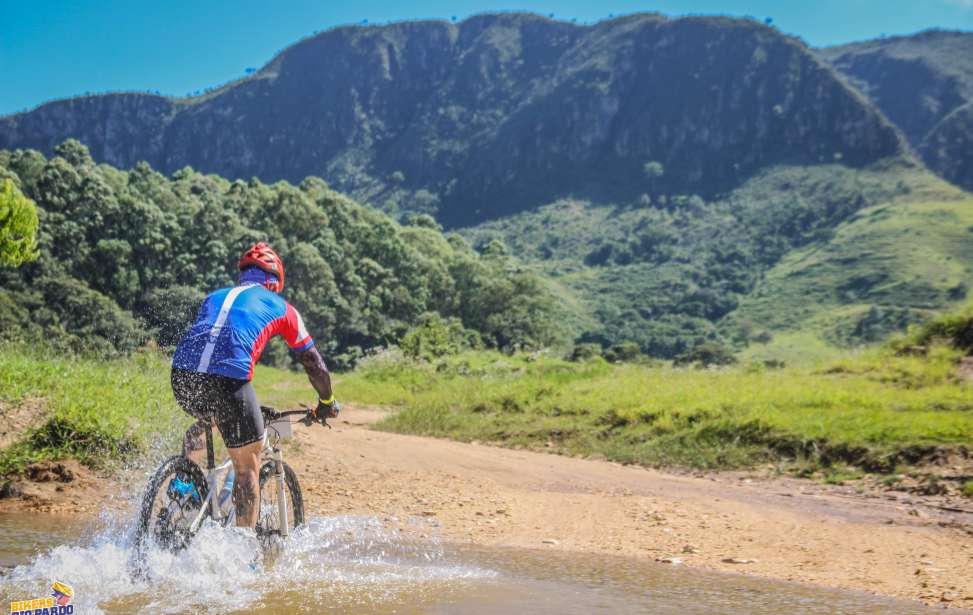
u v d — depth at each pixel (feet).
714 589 12.70
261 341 13.10
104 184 343.05
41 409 25.93
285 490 14.85
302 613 10.57
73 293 259.39
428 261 422.82
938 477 26.11
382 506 21.31
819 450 30.55
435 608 10.95
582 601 11.59
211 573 12.19
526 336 390.01
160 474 12.16
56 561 12.16
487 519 19.92
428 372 78.07
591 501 23.24
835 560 15.66
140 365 30.99
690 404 38.29
